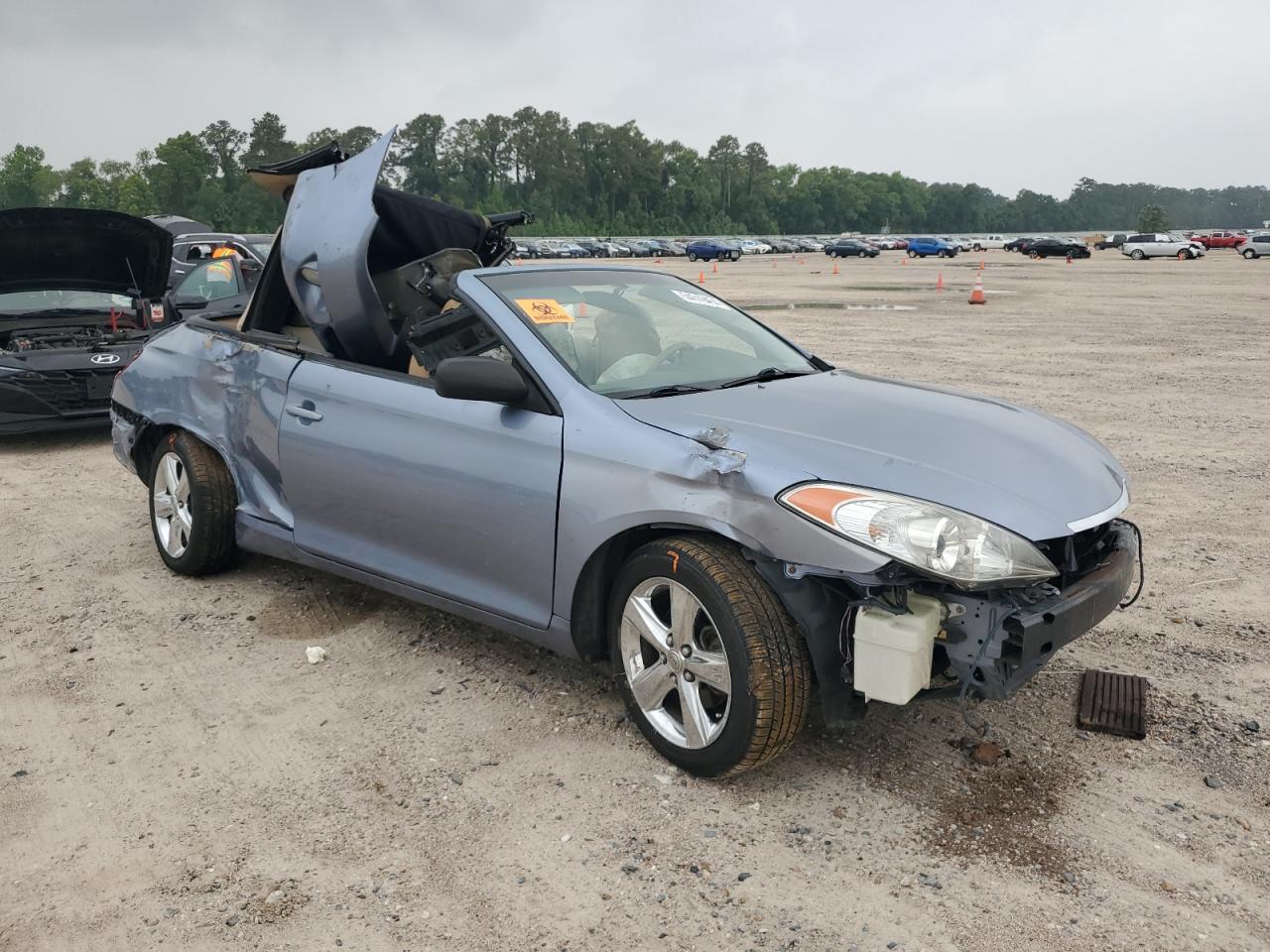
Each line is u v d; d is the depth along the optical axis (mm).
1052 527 2838
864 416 3359
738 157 196875
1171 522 5793
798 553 2762
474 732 3449
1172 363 12602
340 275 4031
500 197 156000
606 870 2703
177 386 4902
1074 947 2383
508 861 2748
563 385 3402
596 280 4184
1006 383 10984
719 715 3070
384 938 2451
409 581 3869
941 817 2914
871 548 2666
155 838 2867
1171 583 4805
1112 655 4004
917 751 3281
